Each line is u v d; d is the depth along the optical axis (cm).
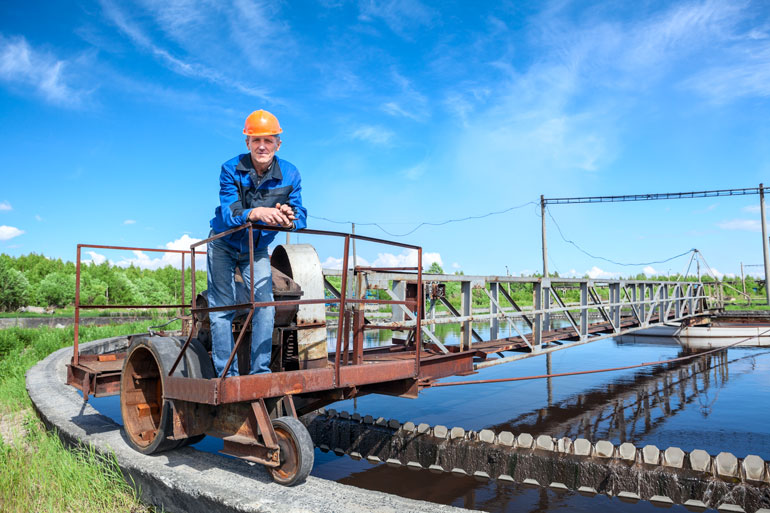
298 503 291
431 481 559
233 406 369
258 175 376
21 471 414
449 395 1149
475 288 828
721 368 1616
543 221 3584
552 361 1750
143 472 368
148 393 450
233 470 360
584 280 1201
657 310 2494
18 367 1066
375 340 2020
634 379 1405
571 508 478
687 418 936
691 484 474
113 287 8975
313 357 462
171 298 9931
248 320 331
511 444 568
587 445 534
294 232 368
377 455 638
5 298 7362
